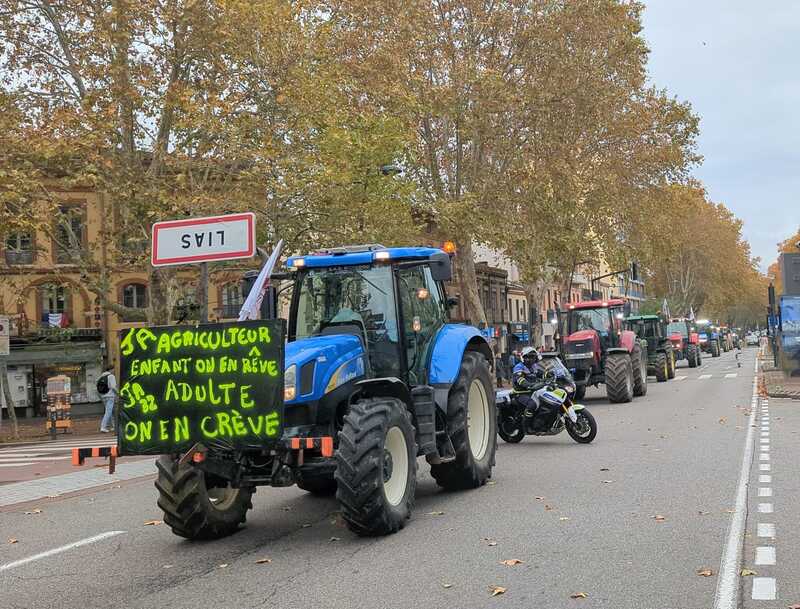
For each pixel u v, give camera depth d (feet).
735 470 33.60
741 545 21.24
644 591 17.47
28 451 67.82
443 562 20.59
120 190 77.71
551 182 114.83
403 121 99.81
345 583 19.15
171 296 88.58
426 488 32.86
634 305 365.40
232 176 79.61
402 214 93.71
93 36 77.05
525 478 33.68
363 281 29.14
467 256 116.06
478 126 105.09
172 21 75.10
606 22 110.93
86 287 92.94
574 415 44.37
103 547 25.29
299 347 25.62
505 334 201.26
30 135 74.90
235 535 25.96
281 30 77.56
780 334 94.73
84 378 131.54
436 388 30.17
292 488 35.63
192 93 74.49
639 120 131.75
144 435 23.57
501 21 104.12
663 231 155.84
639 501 27.55
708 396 79.30
